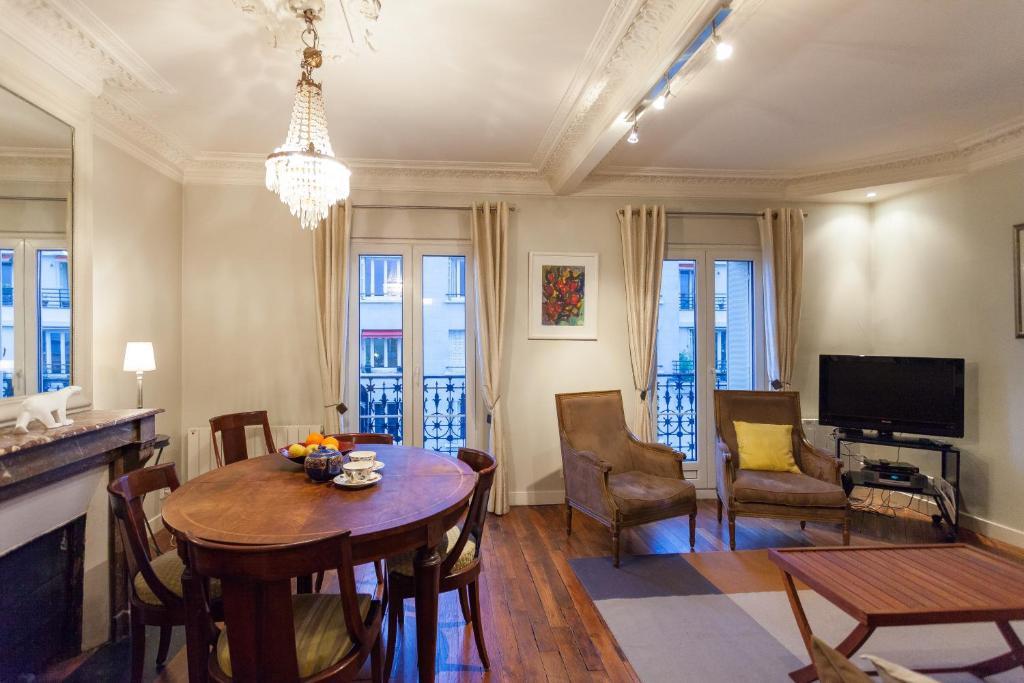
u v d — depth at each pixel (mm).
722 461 3434
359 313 4121
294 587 2658
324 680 1378
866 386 3846
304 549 1267
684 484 3260
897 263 4230
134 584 1834
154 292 3500
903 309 4176
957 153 3621
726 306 4406
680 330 4387
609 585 2746
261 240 3957
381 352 4148
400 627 2311
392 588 1993
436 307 4188
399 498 1826
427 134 3387
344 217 3902
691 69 2428
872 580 1833
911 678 825
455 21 2168
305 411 3982
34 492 1921
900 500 4137
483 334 4004
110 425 2178
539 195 4215
